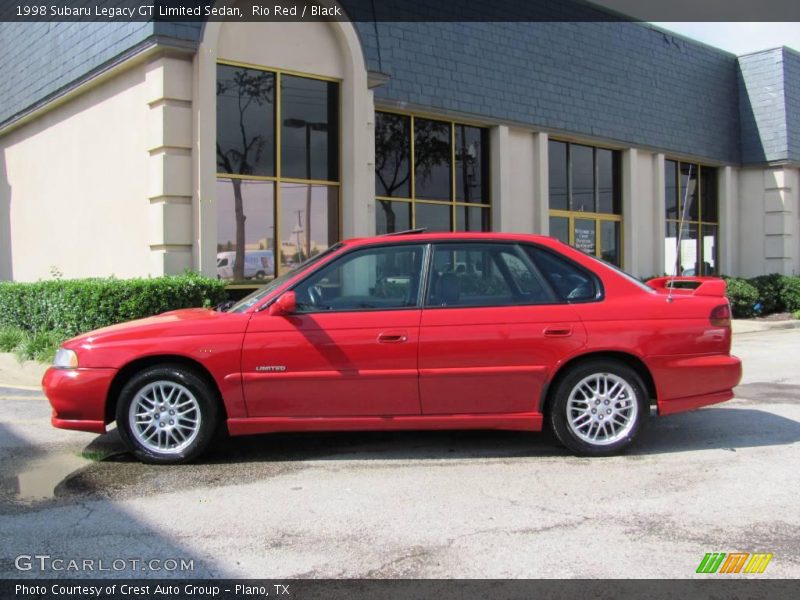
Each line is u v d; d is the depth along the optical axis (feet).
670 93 59.72
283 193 35.78
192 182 32.19
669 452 18.47
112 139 36.11
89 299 28.66
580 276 18.06
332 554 12.39
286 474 16.85
